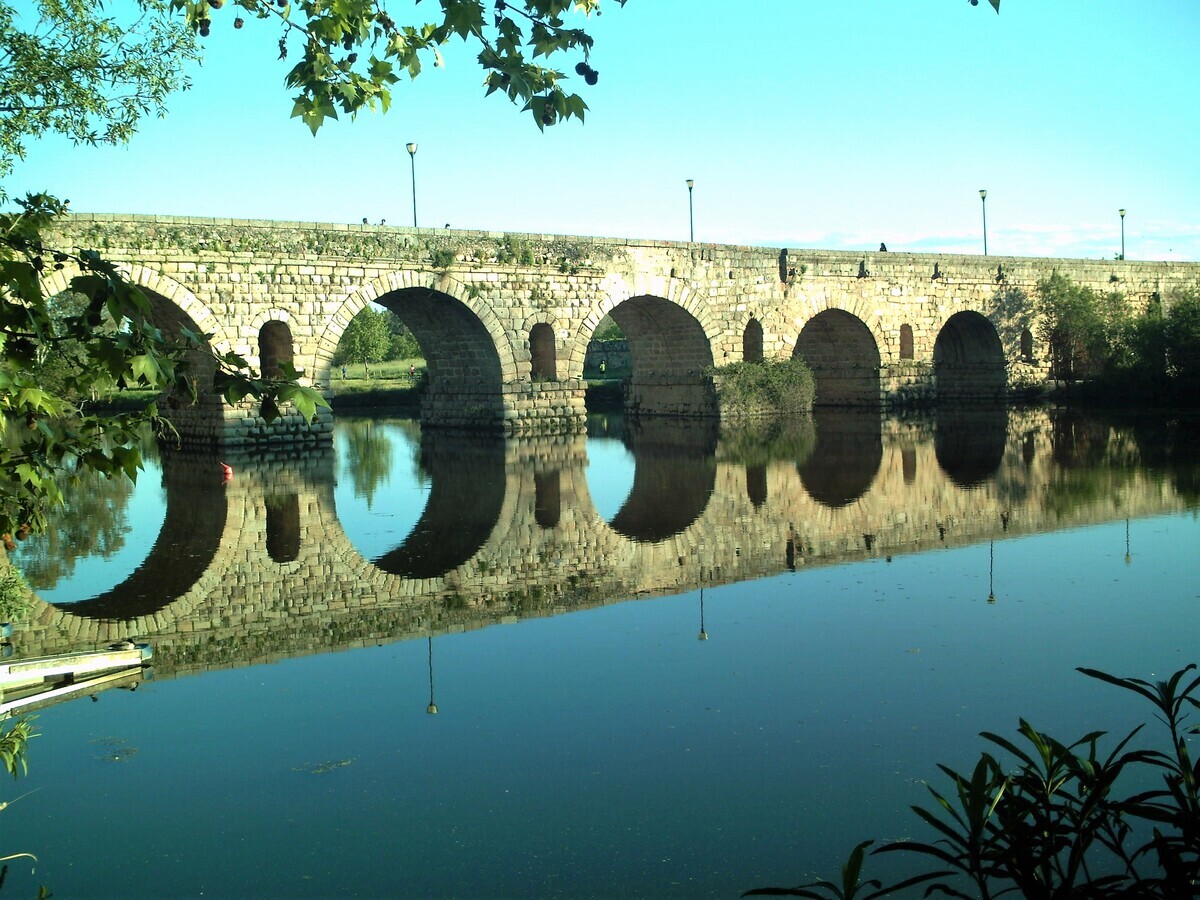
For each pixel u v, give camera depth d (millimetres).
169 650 14875
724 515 25250
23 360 5559
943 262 58969
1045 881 5230
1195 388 54688
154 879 8617
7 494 6469
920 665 13469
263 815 9742
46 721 12188
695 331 52500
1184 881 5027
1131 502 25266
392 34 7984
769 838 9102
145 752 11242
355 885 8469
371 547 22250
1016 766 10250
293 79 7914
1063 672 13078
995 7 6406
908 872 8492
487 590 18172
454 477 33406
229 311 39219
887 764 10516
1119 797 9508
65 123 19719
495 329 45750
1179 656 13586
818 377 60781
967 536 21781
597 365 87688
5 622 15828
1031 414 53656
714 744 11117
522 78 7445
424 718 12062
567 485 31188
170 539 23609
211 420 40719
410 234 43188
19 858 9000
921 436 43469
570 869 8648
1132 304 65250
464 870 8688
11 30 18547
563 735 11469
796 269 54062
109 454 6488
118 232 36375
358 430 52875
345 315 41781
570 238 47375
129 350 5328
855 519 24172
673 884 8398
